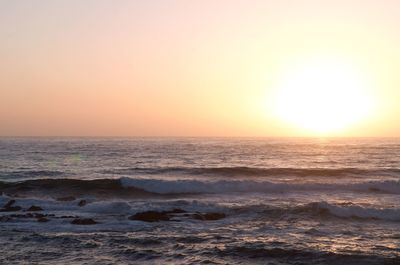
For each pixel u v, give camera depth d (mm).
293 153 74438
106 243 15234
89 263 13102
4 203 24000
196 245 14930
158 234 16688
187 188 29094
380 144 119000
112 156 64062
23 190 29328
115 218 19703
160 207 21922
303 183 30078
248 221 19141
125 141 144125
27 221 18906
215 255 13805
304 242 15328
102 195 27984
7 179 36062
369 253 13844
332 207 20297
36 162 52781
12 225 18125
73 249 14539
